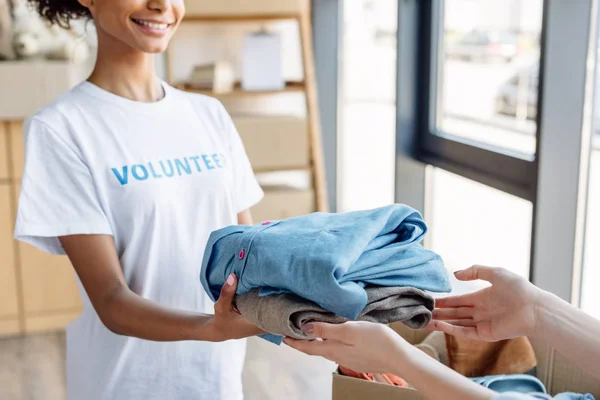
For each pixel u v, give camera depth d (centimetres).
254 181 162
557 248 238
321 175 393
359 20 393
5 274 364
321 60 410
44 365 329
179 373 144
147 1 136
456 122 319
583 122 230
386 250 103
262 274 101
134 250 140
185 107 150
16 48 363
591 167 234
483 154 287
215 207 147
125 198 138
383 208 107
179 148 145
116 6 136
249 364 291
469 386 97
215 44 418
